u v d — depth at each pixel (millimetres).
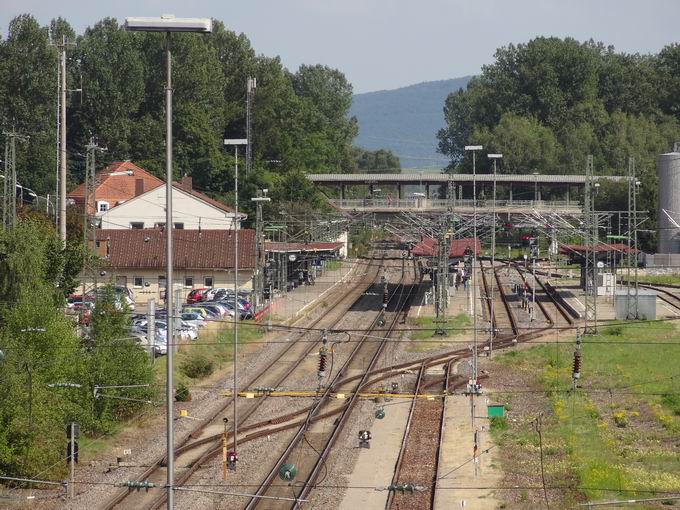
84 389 113750
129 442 113500
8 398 98125
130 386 113125
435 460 106500
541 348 169875
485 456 107438
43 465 98750
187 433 117562
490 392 139750
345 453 109250
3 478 92812
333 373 151750
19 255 126812
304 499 92250
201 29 66312
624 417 123062
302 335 183125
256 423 121750
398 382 145875
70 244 144875
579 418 123250
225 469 99938
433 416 126375
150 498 93688
